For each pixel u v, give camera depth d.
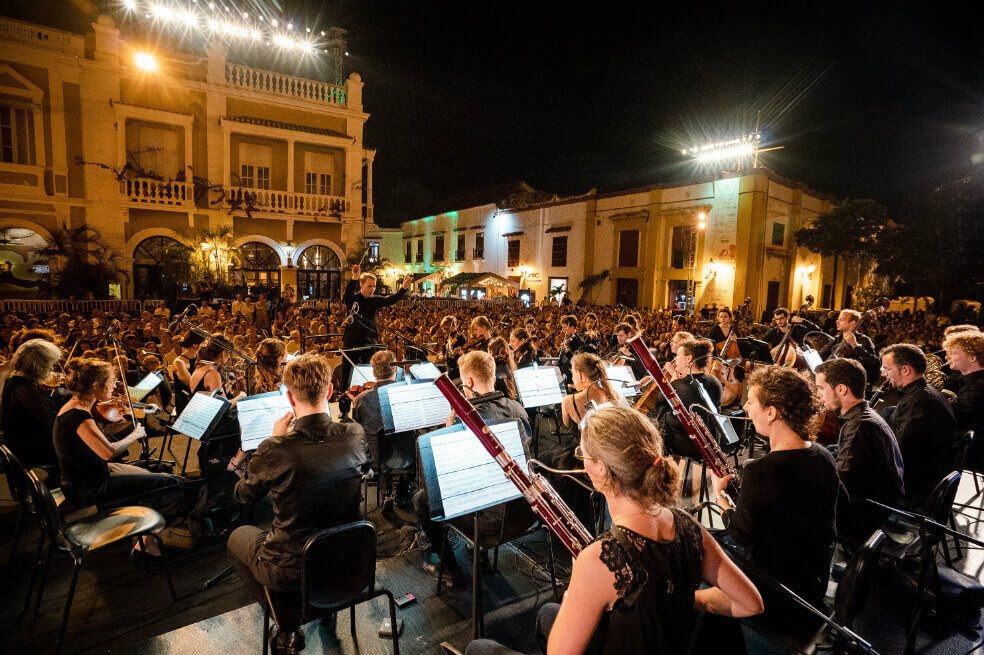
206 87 18.64
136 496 3.24
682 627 1.21
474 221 33.50
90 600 2.98
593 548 1.22
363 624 2.84
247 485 2.25
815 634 1.94
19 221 16.28
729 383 5.73
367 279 6.82
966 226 20.59
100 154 17.30
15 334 6.29
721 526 3.86
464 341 7.73
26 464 3.51
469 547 3.64
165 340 7.73
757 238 19.81
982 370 3.84
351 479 2.34
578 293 26.20
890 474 2.72
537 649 2.64
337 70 21.42
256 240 20.33
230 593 3.08
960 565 3.51
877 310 6.10
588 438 1.32
